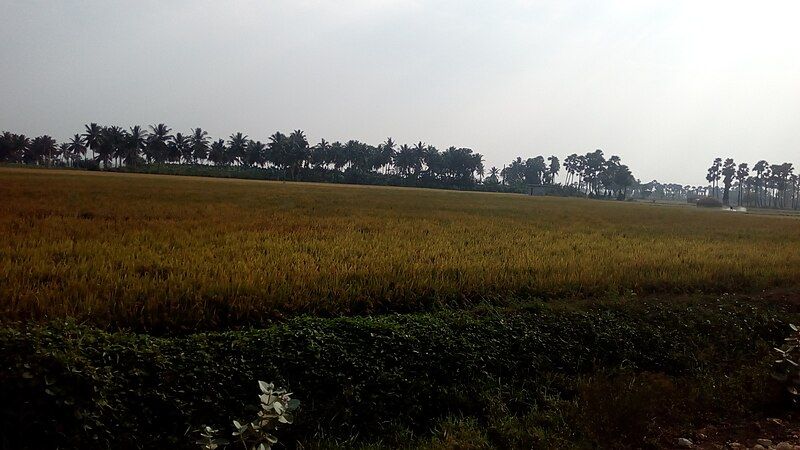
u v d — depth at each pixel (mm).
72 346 5164
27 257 9797
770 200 136875
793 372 7062
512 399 6695
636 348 8359
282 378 5875
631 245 18609
